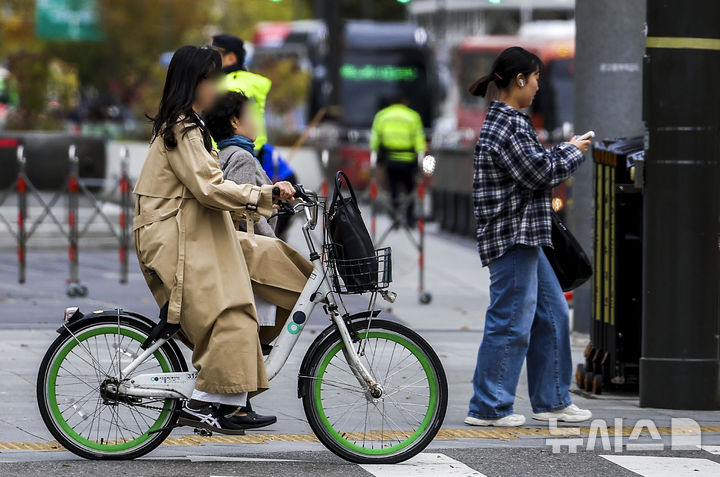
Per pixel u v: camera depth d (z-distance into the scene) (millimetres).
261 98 25328
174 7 125062
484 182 21906
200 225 19125
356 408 19641
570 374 22922
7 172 64750
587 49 31125
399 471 19125
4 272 44531
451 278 46062
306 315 19641
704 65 23391
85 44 121938
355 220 19406
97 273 45000
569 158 21484
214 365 18891
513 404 23234
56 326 33062
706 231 23578
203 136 19141
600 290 25891
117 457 19500
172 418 19484
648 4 23609
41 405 19375
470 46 99625
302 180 80062
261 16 142875
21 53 77688
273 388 25453
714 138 23547
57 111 78562
